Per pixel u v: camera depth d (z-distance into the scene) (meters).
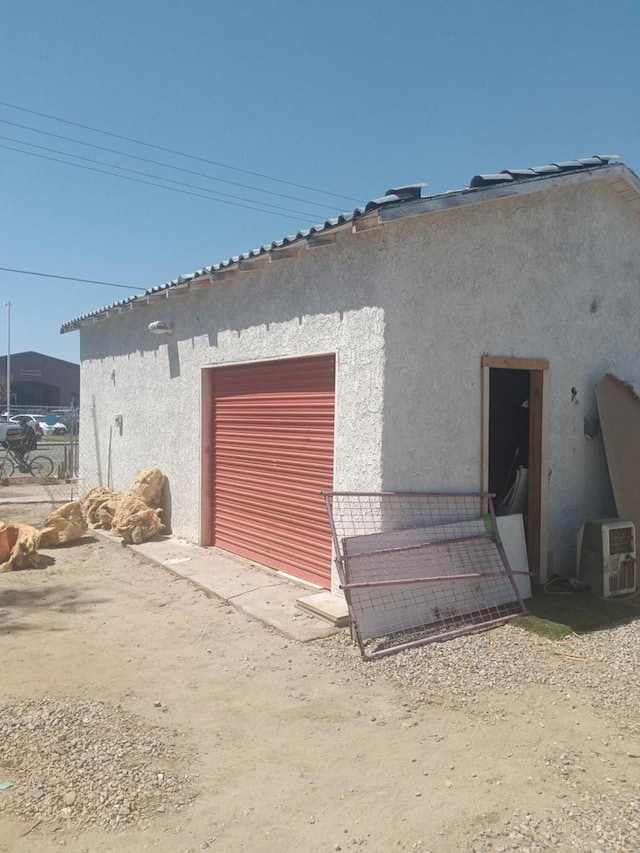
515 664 5.17
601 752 3.94
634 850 3.09
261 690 4.82
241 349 8.26
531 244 7.17
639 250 8.29
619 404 7.45
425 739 4.10
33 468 20.48
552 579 7.43
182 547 9.30
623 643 5.63
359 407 6.31
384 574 5.85
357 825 3.29
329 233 6.38
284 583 7.35
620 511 7.39
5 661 5.41
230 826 3.29
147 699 4.69
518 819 3.32
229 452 8.88
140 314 11.16
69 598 7.20
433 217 6.36
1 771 3.71
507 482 8.14
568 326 7.54
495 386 8.25
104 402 12.77
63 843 3.16
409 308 6.21
